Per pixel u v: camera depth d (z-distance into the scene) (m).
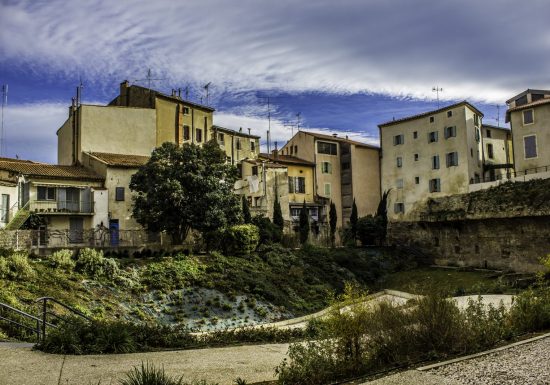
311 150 63.50
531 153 51.28
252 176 56.53
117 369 11.52
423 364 11.76
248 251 41.56
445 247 54.09
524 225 46.53
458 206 55.28
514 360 11.88
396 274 50.38
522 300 17.30
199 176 40.09
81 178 43.09
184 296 32.06
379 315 12.60
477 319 14.63
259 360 13.84
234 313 31.67
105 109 51.19
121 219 44.50
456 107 57.75
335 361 11.41
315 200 62.09
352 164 64.44
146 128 53.00
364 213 64.44
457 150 57.25
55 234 34.97
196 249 40.62
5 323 17.11
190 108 57.84
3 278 25.69
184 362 13.12
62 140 56.84
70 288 28.00
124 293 30.36
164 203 38.84
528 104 51.94
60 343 13.41
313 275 42.28
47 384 10.11
